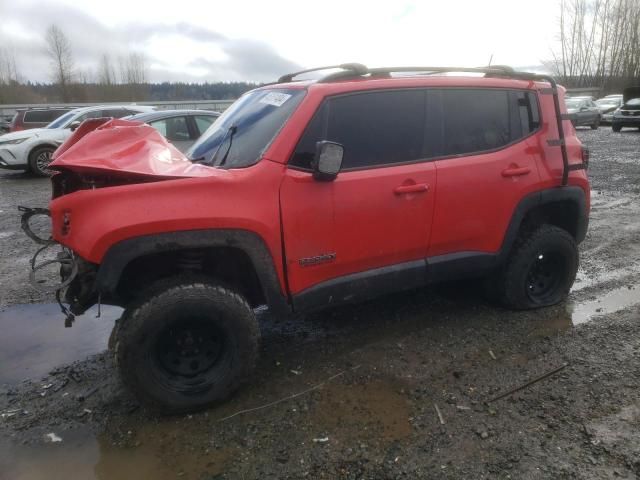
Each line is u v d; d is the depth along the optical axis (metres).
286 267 3.15
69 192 3.15
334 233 3.25
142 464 2.69
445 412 3.01
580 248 6.04
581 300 4.51
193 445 2.81
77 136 3.34
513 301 4.23
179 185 2.87
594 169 12.20
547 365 3.47
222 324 3.02
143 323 2.86
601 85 53.09
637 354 3.57
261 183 3.04
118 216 2.76
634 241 6.27
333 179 3.18
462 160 3.68
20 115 16.59
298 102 3.28
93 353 3.88
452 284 4.85
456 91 3.73
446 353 3.67
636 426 2.81
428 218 3.57
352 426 2.91
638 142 18.31
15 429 2.99
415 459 2.64
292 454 2.71
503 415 2.96
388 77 3.58
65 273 3.22
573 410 2.98
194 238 2.89
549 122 4.09
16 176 13.65
